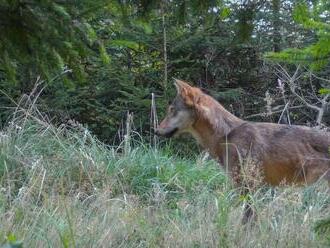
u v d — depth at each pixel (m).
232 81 15.60
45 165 8.73
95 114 14.21
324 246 5.45
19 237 5.46
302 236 5.83
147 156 9.88
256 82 15.62
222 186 8.64
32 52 4.97
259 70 15.39
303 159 8.14
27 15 4.79
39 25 4.80
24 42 4.90
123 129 13.30
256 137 8.29
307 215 6.42
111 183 8.42
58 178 8.33
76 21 4.96
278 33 14.58
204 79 15.30
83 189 8.12
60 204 6.63
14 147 9.16
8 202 7.32
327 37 4.10
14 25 4.82
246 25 5.14
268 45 14.77
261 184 8.31
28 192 6.89
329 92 4.85
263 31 14.53
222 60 15.14
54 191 7.59
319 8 4.43
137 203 7.68
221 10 5.32
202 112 8.70
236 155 8.34
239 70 15.45
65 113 13.72
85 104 14.19
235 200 7.47
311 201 7.82
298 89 14.80
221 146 8.59
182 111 8.80
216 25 13.91
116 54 14.64
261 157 8.20
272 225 6.17
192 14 5.21
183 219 6.74
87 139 10.59
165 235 6.07
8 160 8.78
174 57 14.69
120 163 9.39
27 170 8.55
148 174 9.37
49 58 5.02
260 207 7.40
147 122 13.44
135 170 9.34
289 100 13.91
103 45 5.40
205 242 5.82
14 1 4.68
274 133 8.34
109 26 10.22
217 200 7.13
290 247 5.75
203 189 8.23
